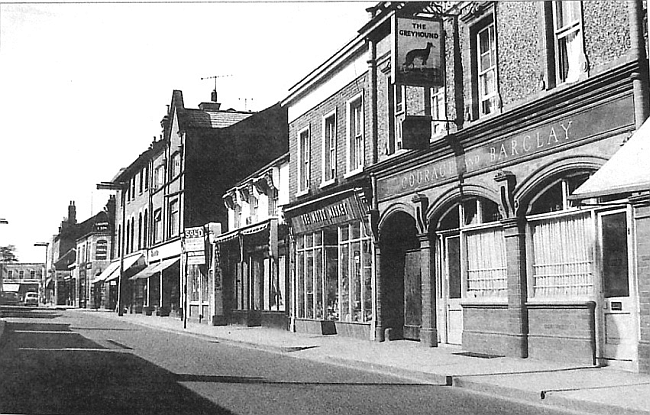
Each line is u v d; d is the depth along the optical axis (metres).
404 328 19.08
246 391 10.73
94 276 64.88
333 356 15.38
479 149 14.93
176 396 10.24
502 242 14.74
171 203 39.59
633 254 11.53
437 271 17.03
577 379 10.89
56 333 25.08
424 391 10.81
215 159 36.91
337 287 22.08
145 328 29.31
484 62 15.41
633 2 11.22
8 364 14.56
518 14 14.02
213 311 31.28
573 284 12.88
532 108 13.07
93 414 8.91
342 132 21.73
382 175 19.02
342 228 21.81
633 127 11.13
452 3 16.17
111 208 61.06
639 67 10.96
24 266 113.12
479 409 9.20
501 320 14.43
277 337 21.75
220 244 31.53
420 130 16.25
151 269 41.34
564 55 13.07
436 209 16.53
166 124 41.09
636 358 11.52
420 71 15.55
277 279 26.80
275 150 37.50
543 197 13.55
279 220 26.02
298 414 8.83
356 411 9.03
